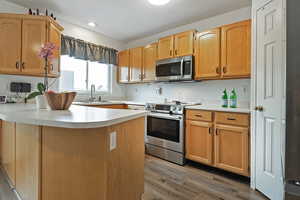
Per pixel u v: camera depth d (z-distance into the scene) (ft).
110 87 13.20
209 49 8.52
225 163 7.11
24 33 7.66
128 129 4.50
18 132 4.94
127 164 4.49
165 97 11.84
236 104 8.71
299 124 1.96
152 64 11.09
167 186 6.28
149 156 9.55
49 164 3.84
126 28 11.21
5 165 6.47
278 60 5.05
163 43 10.45
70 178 3.73
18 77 8.49
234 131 6.86
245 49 7.46
